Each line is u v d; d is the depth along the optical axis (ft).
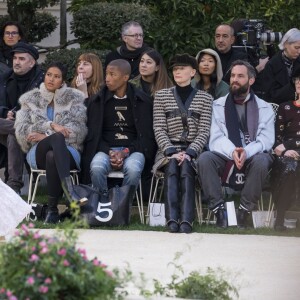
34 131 64.39
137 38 71.92
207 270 42.75
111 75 64.95
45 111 65.21
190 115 64.08
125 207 61.87
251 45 74.28
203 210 67.36
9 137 66.44
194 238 57.98
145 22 79.25
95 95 65.62
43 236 33.17
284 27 84.89
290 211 65.72
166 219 60.85
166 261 50.01
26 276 31.76
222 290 38.14
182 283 38.58
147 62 67.46
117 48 74.49
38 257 32.04
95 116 65.26
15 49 69.26
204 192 62.03
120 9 79.00
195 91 64.75
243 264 49.83
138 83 68.13
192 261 50.31
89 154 64.95
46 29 87.61
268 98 70.23
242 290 43.27
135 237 57.93
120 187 63.00
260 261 50.70
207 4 82.89
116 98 65.31
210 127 64.08
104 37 79.36
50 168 61.98
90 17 79.36
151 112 65.46
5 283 31.94
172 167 61.87
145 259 50.55
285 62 70.03
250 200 62.03
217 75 67.82
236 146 63.16
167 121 64.39
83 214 61.52
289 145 62.80
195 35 82.12
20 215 53.98
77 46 93.04
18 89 69.36
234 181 62.39
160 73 67.92
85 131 65.00
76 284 31.89
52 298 31.53
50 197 62.23
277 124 64.39
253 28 74.59
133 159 63.57
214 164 61.82
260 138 63.31
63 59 76.79
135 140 65.21
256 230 61.41
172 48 81.15
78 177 65.41
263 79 70.59
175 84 69.31
